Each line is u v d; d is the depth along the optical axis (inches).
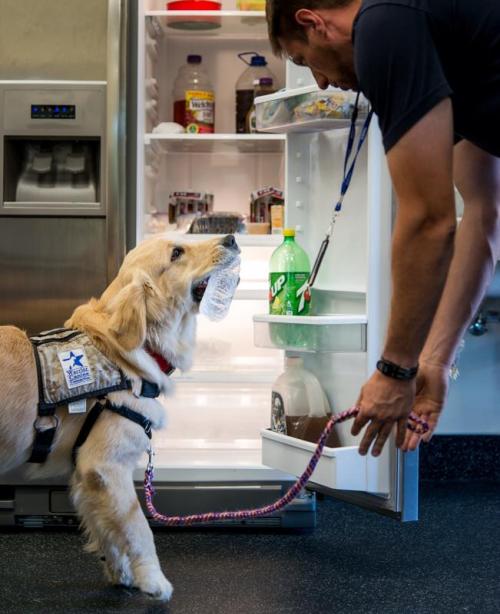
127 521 87.7
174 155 154.6
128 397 88.7
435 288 57.5
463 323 74.8
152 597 87.4
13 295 124.3
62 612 86.0
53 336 91.2
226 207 155.4
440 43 56.5
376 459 96.5
